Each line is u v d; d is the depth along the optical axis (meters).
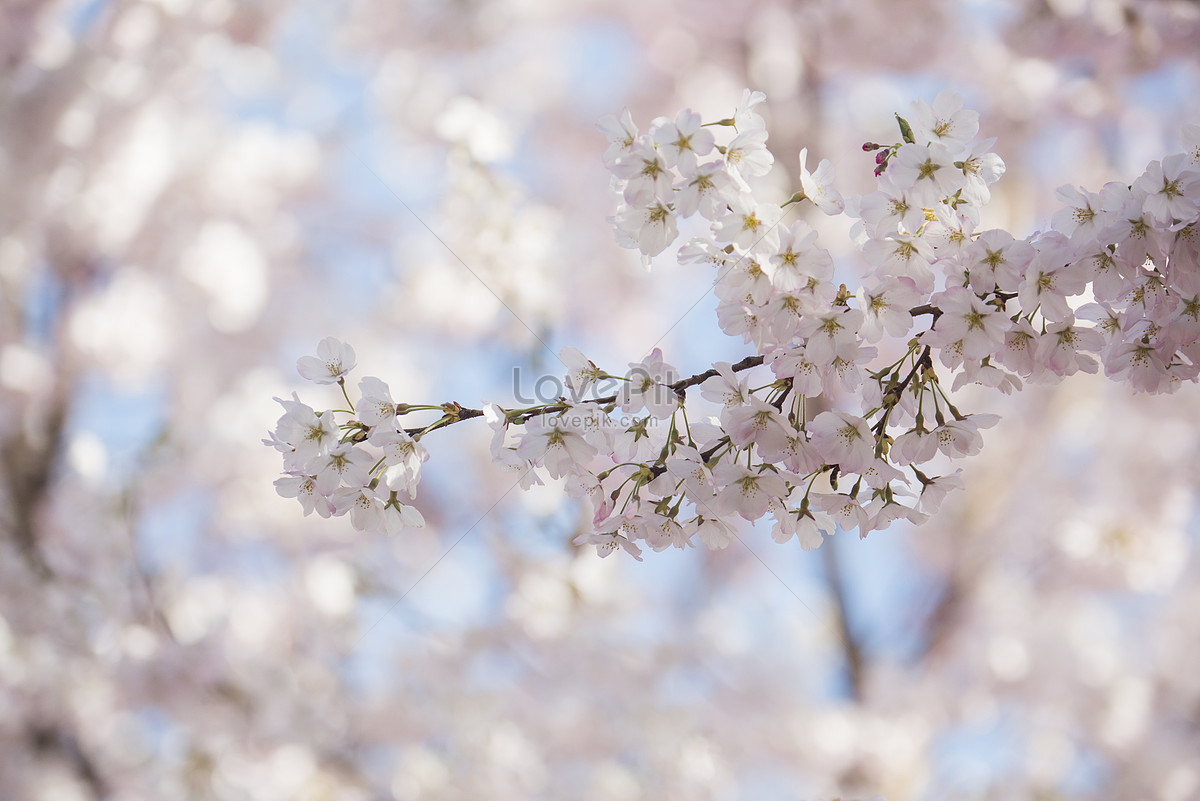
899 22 5.05
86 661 4.30
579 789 4.22
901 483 1.26
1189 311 1.20
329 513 1.28
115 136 4.72
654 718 4.17
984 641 5.31
